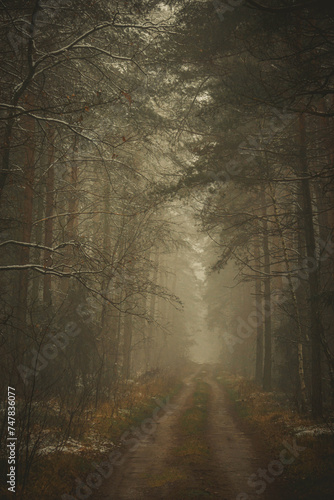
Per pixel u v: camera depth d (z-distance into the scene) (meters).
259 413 15.49
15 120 9.64
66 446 8.98
